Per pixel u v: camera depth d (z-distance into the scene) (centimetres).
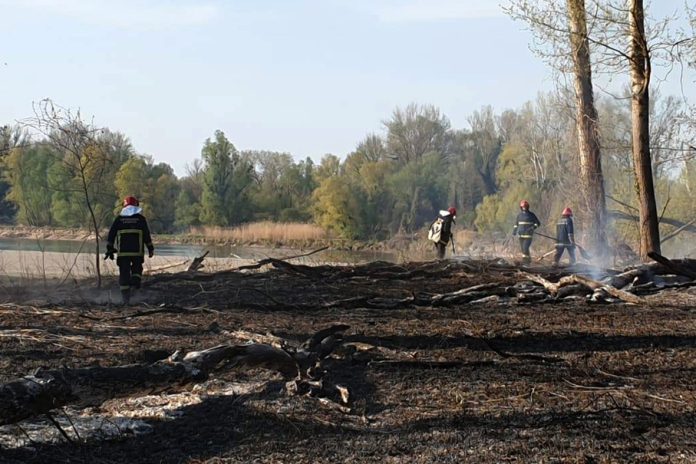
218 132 7038
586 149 2623
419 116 9175
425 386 849
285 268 1888
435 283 1891
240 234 5628
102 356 970
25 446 636
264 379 870
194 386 837
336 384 814
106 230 4341
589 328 1217
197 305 1493
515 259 2731
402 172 7688
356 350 991
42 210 5612
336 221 6109
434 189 7744
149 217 6216
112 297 1644
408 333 1149
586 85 2589
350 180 7600
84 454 623
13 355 969
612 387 850
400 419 727
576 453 631
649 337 1134
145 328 1188
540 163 7356
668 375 905
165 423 712
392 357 972
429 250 3206
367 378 881
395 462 607
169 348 1017
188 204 7006
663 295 1664
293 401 784
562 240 2648
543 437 673
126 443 654
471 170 8538
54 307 1440
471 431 691
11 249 3847
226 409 757
